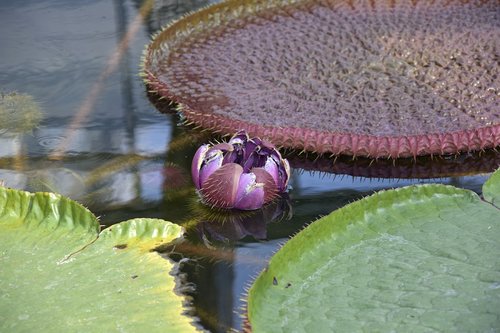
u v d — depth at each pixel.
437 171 3.74
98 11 4.46
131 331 3.26
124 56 4.20
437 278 3.31
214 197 3.62
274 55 4.07
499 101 3.84
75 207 3.49
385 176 3.74
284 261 3.34
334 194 3.68
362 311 3.26
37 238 3.45
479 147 3.75
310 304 3.28
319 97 3.89
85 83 4.08
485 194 3.48
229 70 4.03
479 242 3.38
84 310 3.29
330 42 4.11
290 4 4.32
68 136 3.86
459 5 4.27
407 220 3.44
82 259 3.41
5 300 3.31
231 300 3.37
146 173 3.74
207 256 3.48
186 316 3.32
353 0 4.32
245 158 3.66
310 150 3.77
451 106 3.83
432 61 3.99
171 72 4.03
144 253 3.43
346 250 3.38
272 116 3.83
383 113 3.82
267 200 3.63
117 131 3.89
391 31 4.14
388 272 3.33
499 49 4.03
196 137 3.87
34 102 3.99
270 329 3.24
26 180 3.70
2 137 3.86
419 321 3.23
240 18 4.27
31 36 4.30
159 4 4.51
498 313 3.23
